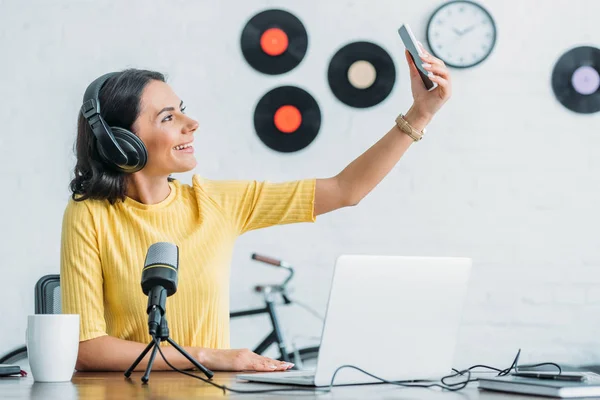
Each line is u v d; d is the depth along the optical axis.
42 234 3.24
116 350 1.51
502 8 3.28
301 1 3.30
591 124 3.26
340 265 1.08
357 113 3.28
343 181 1.76
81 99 3.28
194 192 1.78
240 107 3.29
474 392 1.04
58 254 3.24
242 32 3.31
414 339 1.17
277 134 3.28
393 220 3.25
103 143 1.58
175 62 3.30
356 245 3.25
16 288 3.21
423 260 1.16
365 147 3.27
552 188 3.25
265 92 3.29
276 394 1.01
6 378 1.38
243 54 3.30
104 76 1.68
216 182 1.82
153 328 1.23
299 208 1.76
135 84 1.68
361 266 1.10
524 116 3.27
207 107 3.29
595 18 3.27
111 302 1.65
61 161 3.27
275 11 3.30
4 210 3.24
